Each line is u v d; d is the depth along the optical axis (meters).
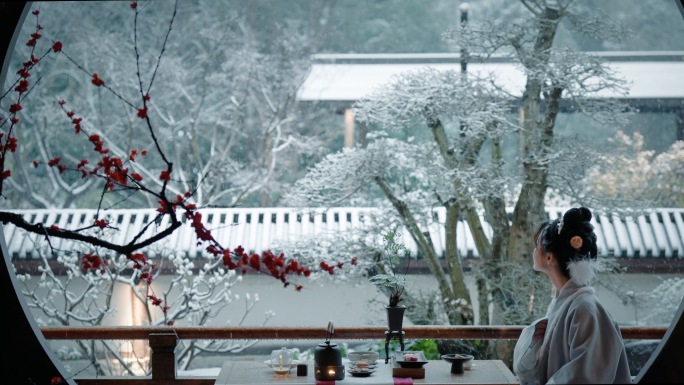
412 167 8.05
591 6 15.53
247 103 13.38
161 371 3.57
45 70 13.15
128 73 12.36
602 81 7.81
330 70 14.87
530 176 7.83
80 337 3.63
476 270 7.93
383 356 7.41
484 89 7.79
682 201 11.88
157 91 12.70
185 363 7.40
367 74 14.98
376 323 8.09
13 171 13.41
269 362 3.53
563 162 7.64
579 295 2.88
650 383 3.03
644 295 9.05
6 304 3.15
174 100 12.98
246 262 2.42
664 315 9.15
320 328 3.70
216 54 13.62
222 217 11.23
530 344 3.02
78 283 10.38
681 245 10.63
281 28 14.39
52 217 11.00
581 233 2.93
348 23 16.28
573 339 2.79
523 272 7.59
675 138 14.13
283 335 3.70
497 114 7.64
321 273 7.90
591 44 15.55
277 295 10.64
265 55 13.33
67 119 12.75
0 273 3.13
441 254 10.35
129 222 11.02
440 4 16.50
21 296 3.20
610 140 12.80
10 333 3.15
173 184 12.72
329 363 3.18
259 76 12.91
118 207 13.46
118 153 12.45
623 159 8.12
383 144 7.96
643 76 14.27
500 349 7.52
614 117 7.72
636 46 15.59
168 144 13.22
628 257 10.66
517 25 7.93
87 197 13.38
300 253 7.80
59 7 12.84
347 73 15.02
